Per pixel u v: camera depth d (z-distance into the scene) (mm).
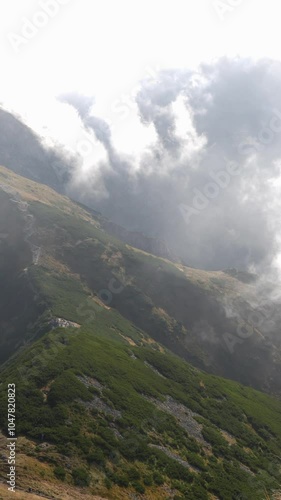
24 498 40719
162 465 59125
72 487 46969
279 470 76750
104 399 70125
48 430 55781
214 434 79938
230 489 60406
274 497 64250
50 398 63594
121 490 50156
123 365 93312
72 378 71500
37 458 49781
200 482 59188
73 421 59781
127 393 77375
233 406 103812
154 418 72750
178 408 85438
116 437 60656
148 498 50875
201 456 68562
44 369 73312
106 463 53719
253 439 88062
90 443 55750
